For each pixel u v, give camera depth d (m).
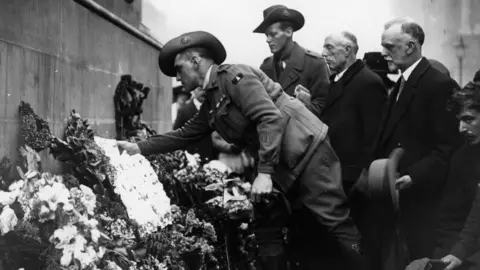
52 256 3.03
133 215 3.90
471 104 4.28
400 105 5.12
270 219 4.70
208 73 4.62
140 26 7.02
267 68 6.39
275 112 4.48
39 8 3.83
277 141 4.45
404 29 5.11
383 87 5.65
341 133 5.58
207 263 4.68
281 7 6.20
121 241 3.48
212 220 4.93
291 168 4.68
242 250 5.04
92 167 3.88
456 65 11.02
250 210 4.93
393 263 5.01
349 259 4.74
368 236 5.18
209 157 7.99
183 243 4.29
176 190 4.98
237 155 7.92
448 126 4.92
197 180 5.12
